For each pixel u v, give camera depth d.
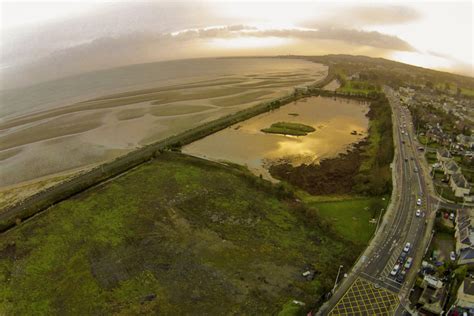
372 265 93.19
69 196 133.50
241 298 84.31
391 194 129.88
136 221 116.62
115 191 137.00
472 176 145.50
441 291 81.00
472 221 101.06
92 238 108.25
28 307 82.81
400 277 88.00
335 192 140.25
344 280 88.31
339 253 100.12
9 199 136.12
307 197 135.62
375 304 80.50
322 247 103.38
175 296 85.19
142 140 199.88
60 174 157.88
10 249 104.00
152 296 85.25
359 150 186.12
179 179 146.50
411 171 150.00
